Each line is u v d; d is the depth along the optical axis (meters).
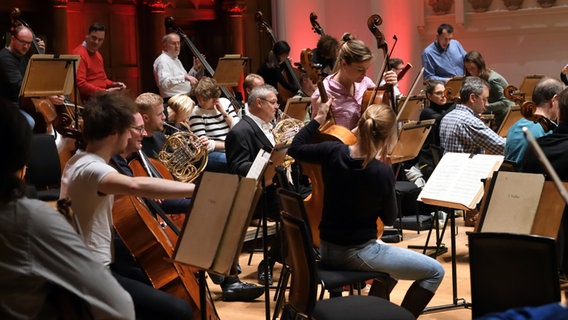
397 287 5.50
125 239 3.57
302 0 11.32
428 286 3.95
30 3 8.98
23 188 2.40
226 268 3.13
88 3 9.48
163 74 8.47
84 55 8.03
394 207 3.90
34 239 2.38
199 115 6.77
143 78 10.07
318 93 5.36
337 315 3.30
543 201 3.90
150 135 5.02
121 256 3.75
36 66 5.85
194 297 3.60
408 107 7.82
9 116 2.36
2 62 6.75
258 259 6.31
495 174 3.99
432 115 7.56
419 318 4.79
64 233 2.42
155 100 4.93
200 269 3.21
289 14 11.20
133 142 3.72
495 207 3.94
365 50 5.10
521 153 5.52
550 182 3.90
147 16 10.00
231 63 7.70
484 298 3.04
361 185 3.81
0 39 8.83
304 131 4.36
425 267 3.91
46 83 5.95
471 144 6.38
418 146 6.41
